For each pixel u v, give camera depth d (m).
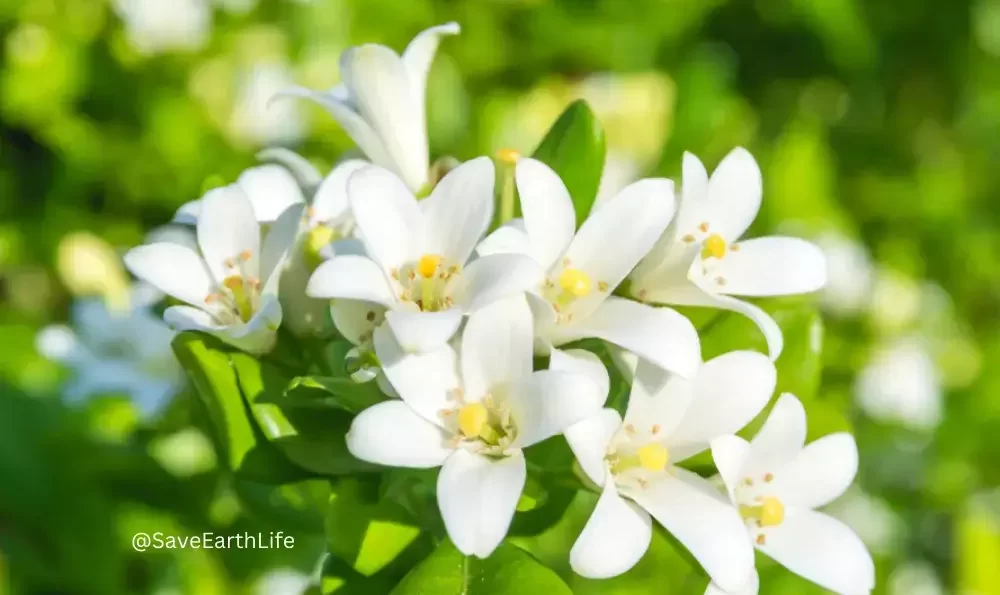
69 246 0.51
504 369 0.36
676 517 0.36
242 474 0.38
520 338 0.36
